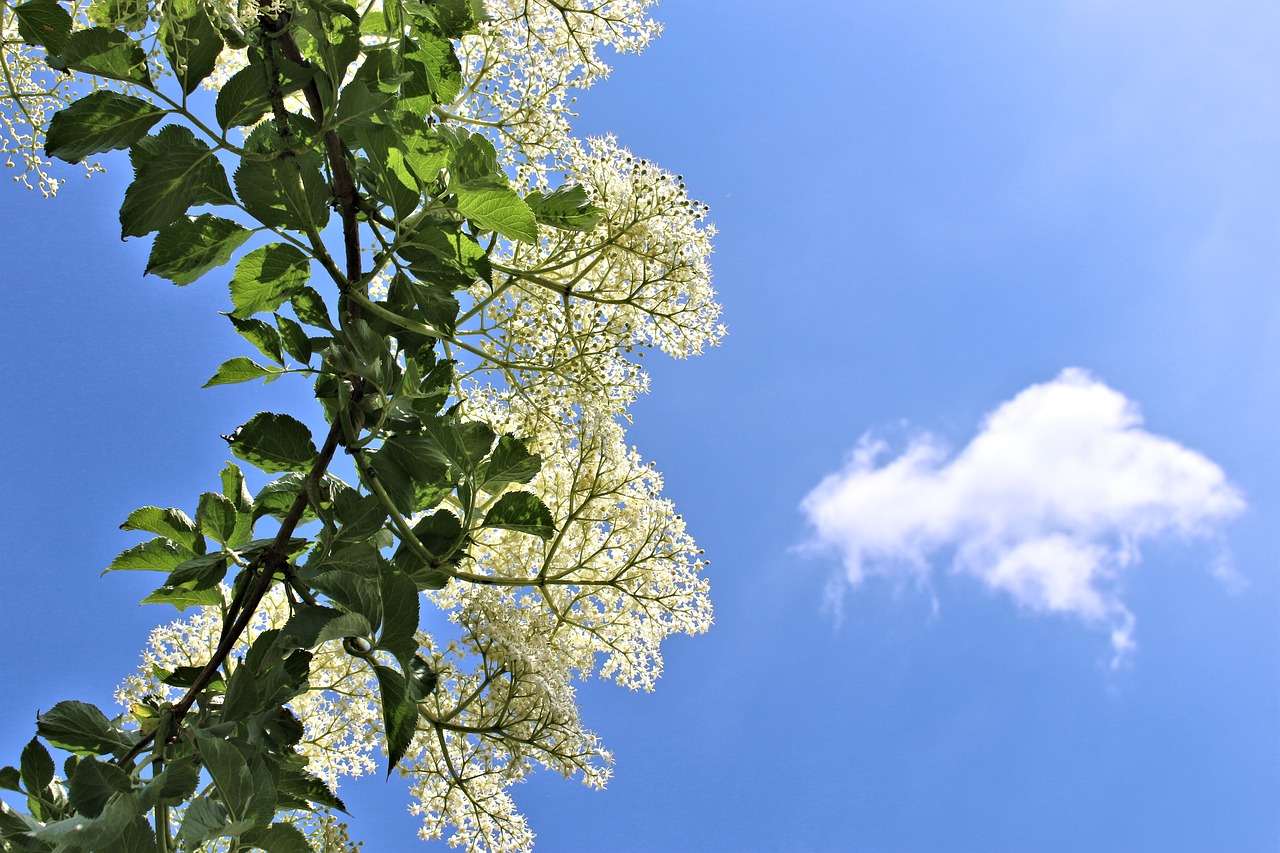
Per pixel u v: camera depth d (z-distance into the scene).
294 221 3.63
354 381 3.87
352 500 3.71
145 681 4.82
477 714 5.01
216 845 3.16
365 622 3.50
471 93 5.14
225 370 3.94
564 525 5.50
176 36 3.16
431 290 4.15
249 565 3.75
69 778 3.03
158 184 3.33
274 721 3.43
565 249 5.36
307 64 3.46
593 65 5.50
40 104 3.71
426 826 5.25
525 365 5.39
